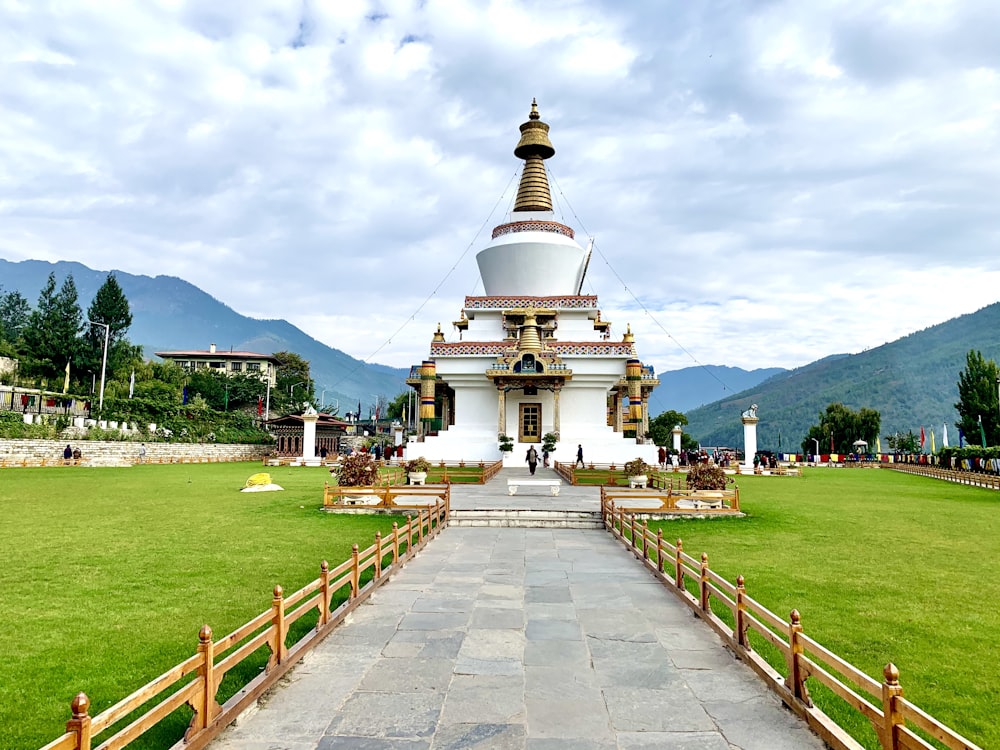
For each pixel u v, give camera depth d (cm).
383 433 11044
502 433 4525
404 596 1183
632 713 700
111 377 7094
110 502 2466
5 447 4134
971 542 1759
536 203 5288
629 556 1591
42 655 882
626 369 4675
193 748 596
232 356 11831
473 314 5081
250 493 2811
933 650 923
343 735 646
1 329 7181
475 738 639
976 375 6475
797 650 713
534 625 1010
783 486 3650
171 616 1052
